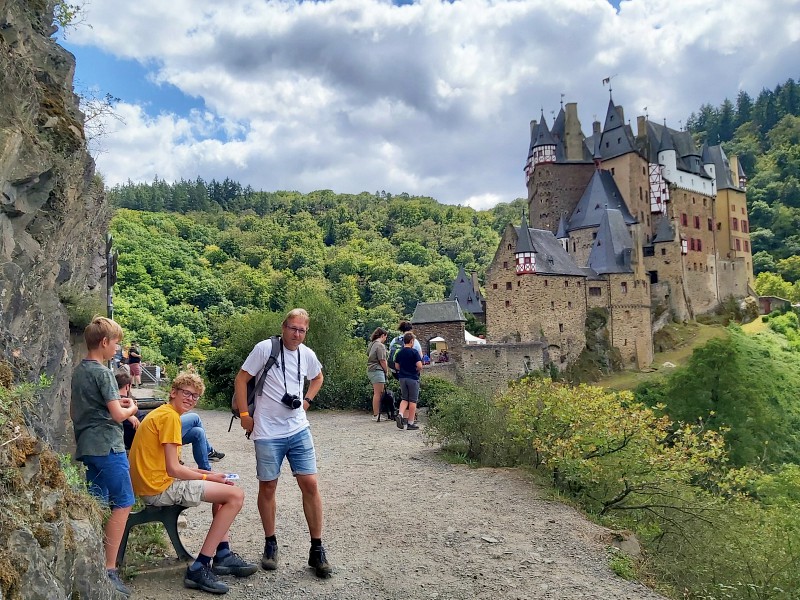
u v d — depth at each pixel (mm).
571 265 68312
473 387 12086
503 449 10594
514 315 64812
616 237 71062
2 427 3395
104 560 3971
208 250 137625
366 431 14203
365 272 142875
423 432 12391
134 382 22219
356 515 7789
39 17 7836
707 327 79500
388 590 5598
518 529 7340
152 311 92500
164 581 5383
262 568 5871
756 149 157125
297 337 5785
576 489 9227
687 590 7395
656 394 38250
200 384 5668
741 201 94812
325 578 5750
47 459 3732
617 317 68688
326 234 182875
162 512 5598
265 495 5734
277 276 128375
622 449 9570
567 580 6004
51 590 3154
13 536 3102
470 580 5910
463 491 8875
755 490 20594
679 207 84812
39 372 5762
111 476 4816
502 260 65750
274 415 5707
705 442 10164
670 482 9492
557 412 9828
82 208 8312
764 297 91125
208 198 190375
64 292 9055
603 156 82062
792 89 170125
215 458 11062
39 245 6477
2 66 5555
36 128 6465
